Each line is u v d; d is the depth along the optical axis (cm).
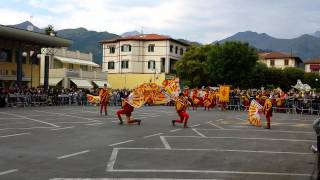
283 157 1148
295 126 2127
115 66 7988
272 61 10812
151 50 7806
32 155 1084
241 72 6306
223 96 3538
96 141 1382
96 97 3688
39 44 4159
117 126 1911
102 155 1108
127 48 7831
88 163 991
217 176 877
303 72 8612
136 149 1227
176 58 8000
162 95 1978
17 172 873
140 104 2006
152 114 2784
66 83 5747
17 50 4306
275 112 3484
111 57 8050
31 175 848
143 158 1077
